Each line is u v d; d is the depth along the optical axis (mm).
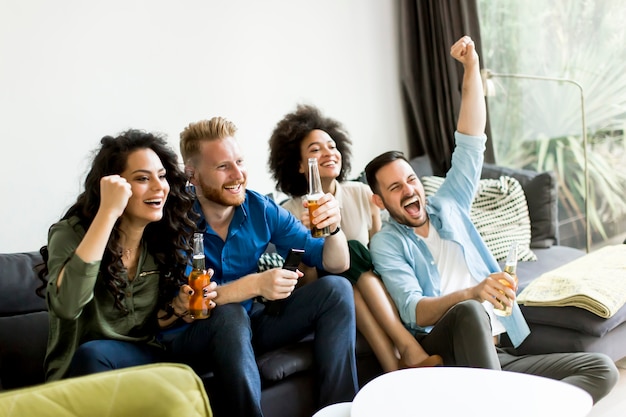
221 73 3783
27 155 3193
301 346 2549
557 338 2750
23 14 3146
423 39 4430
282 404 2430
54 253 2209
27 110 3182
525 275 3316
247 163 3916
